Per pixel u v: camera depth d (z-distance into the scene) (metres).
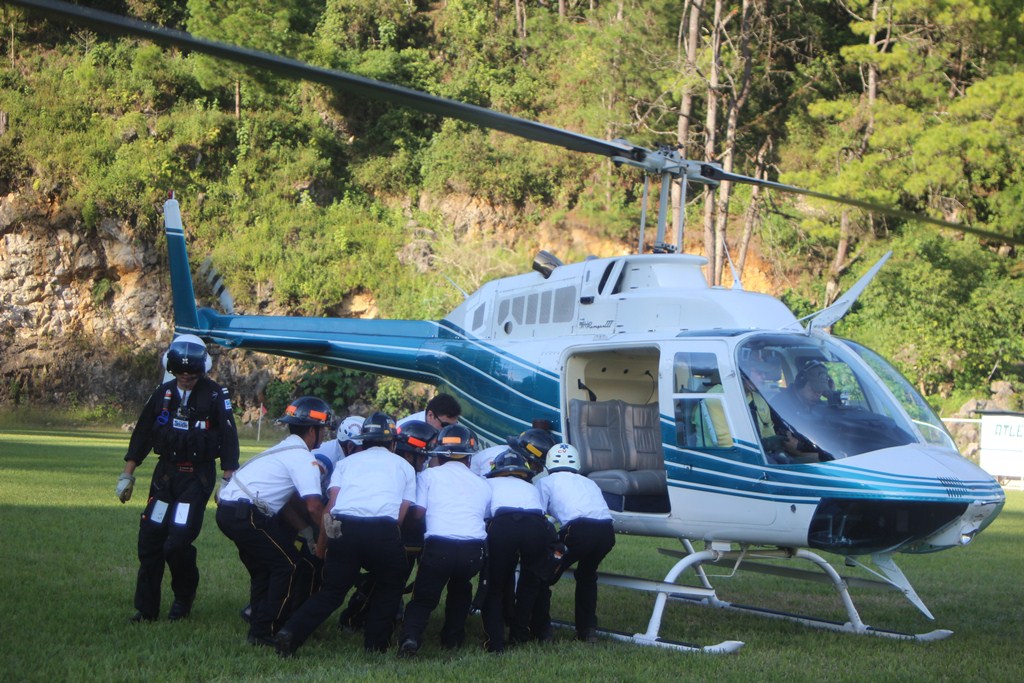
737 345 7.43
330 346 11.45
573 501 6.94
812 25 35.09
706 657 6.45
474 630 7.41
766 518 7.16
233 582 8.41
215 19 38.06
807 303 35.41
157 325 37.12
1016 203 32.19
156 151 38.19
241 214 38.72
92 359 36.16
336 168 41.72
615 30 32.19
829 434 7.08
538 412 8.69
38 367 35.53
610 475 8.20
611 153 7.88
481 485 6.50
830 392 7.38
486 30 44.59
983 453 27.66
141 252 37.16
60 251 36.25
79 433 30.86
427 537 6.27
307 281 37.62
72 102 38.28
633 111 33.91
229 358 36.50
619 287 8.60
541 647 6.70
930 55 31.25
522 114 41.72
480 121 6.53
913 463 6.93
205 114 39.47
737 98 33.19
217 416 6.76
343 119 42.47
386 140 42.12
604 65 34.38
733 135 30.72
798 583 10.51
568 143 7.52
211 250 38.00
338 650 6.41
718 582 10.38
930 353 32.38
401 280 38.00
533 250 39.28
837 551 7.07
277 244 38.06
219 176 39.53
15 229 35.94
